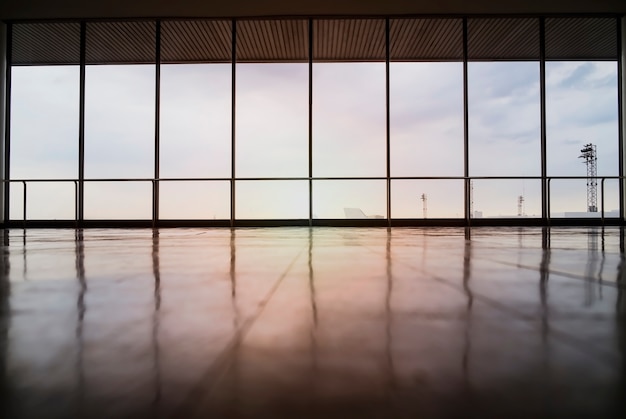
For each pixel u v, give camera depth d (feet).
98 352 2.04
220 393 1.56
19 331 2.42
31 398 1.54
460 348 2.07
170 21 22.04
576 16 21.59
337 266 5.36
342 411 1.41
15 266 5.56
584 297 3.34
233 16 21.66
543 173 22.63
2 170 22.18
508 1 20.90
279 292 3.58
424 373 1.74
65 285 4.00
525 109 23.13
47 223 21.95
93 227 21.81
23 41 24.32
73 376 1.74
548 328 2.44
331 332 2.36
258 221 21.86
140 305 3.10
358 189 21.86
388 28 21.93
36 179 20.93
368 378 1.69
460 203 21.72
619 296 3.37
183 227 21.67
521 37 23.79
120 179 21.72
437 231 16.58
